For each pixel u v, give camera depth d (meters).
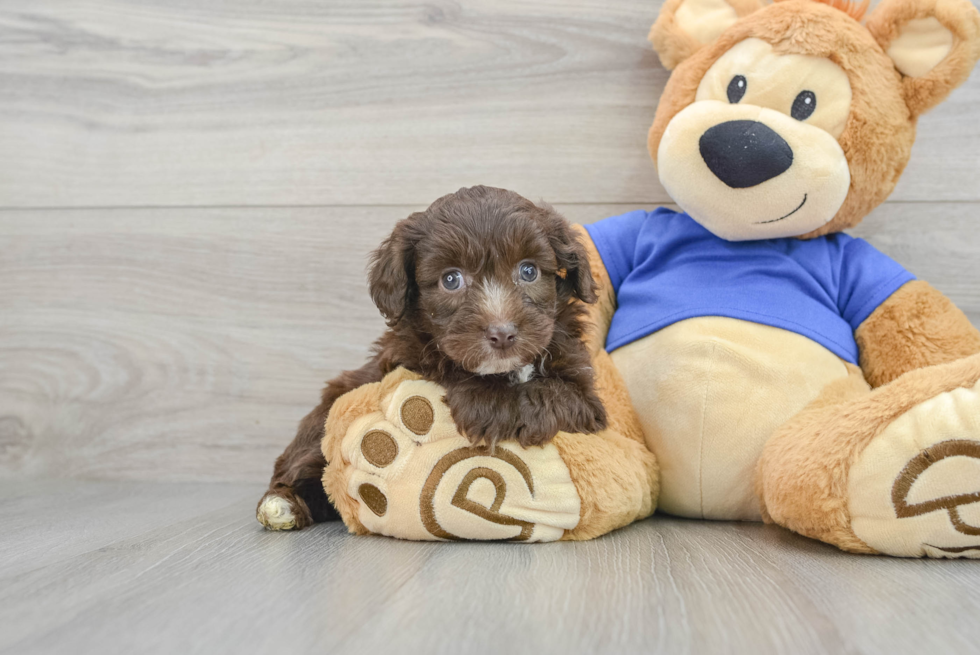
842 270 0.68
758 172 0.62
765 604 0.47
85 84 0.81
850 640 0.43
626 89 0.77
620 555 0.55
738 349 0.63
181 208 0.81
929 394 0.55
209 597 0.49
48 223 0.82
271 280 0.80
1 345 0.82
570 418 0.58
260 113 0.80
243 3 0.80
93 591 0.50
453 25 0.78
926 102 0.64
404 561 0.54
